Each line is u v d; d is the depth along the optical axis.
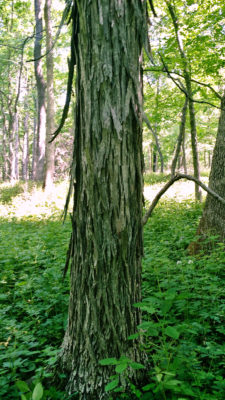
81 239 2.34
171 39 8.37
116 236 2.26
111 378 2.06
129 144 2.27
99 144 2.23
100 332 2.29
